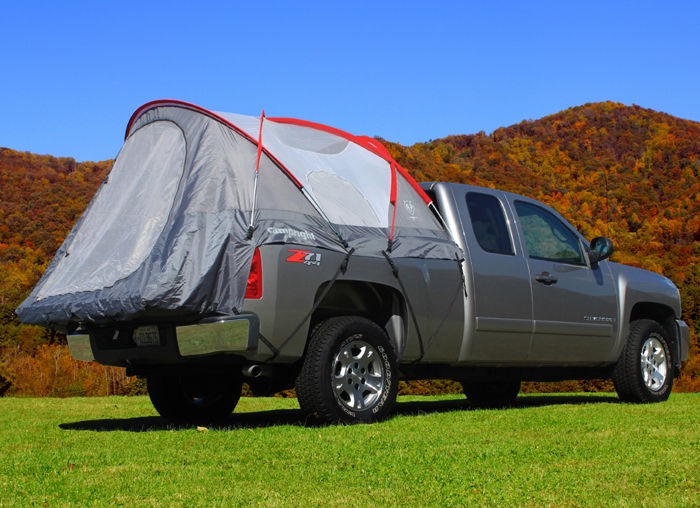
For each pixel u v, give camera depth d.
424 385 19.47
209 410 6.75
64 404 8.46
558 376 7.53
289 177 5.57
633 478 3.36
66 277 5.77
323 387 5.33
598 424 5.36
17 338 31.34
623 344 7.75
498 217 7.00
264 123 5.88
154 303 4.91
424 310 6.11
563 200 91.38
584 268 7.52
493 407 7.68
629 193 97.94
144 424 6.30
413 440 4.55
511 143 112.06
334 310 5.87
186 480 3.39
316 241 5.43
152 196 5.66
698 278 38.78
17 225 59.53
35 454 4.23
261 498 3.03
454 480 3.35
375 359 5.69
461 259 6.46
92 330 5.67
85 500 3.02
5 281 38.59
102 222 5.92
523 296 6.86
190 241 5.09
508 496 3.05
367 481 3.35
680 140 115.19
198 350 5.04
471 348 6.48
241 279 5.06
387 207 6.18
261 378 5.68
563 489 3.16
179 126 5.79
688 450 4.13
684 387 26.23
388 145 80.12
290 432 4.98
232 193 5.30
